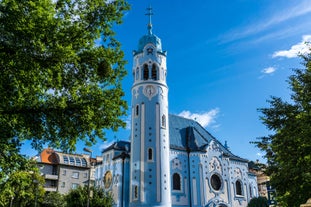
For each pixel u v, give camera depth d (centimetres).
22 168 1642
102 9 1845
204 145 6569
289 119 2139
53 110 1636
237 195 6719
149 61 6034
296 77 2147
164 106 5853
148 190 5191
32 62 1417
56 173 8531
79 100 1711
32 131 1656
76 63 1596
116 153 6297
